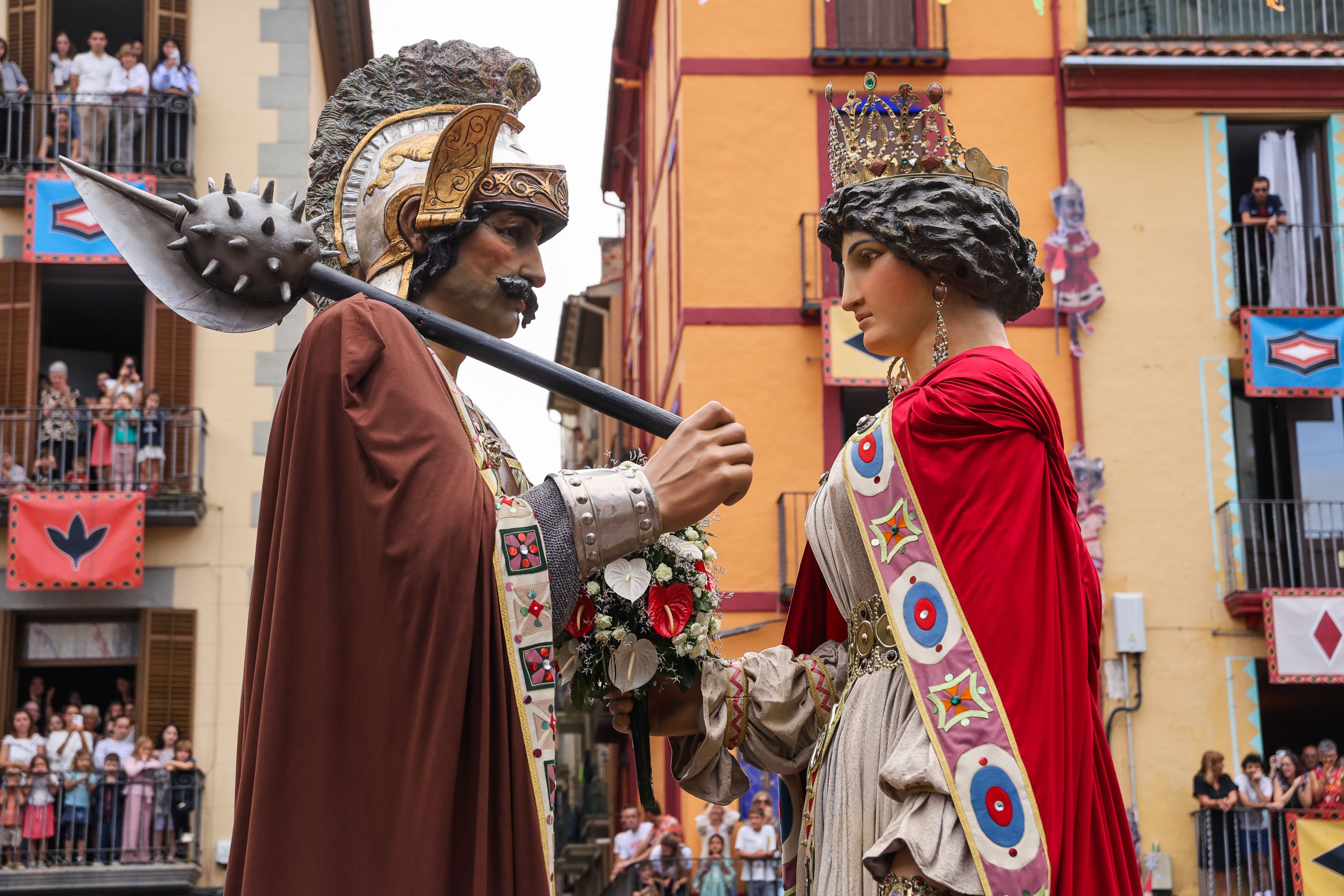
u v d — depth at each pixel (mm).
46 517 16750
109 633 17125
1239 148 17906
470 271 3213
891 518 2990
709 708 3346
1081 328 17125
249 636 2824
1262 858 15125
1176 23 17828
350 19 20047
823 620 3482
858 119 3311
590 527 2807
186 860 15828
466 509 2666
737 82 17688
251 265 2947
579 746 29312
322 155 3402
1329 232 17391
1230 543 16578
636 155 25453
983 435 2953
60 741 15930
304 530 2711
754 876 14148
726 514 16609
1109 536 16672
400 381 2766
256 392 17531
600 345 31469
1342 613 16156
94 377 18453
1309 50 17531
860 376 16891
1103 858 2824
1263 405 17141
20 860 15508
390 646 2607
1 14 18047
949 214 3148
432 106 3420
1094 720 2965
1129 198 17422
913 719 2912
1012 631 2826
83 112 17875
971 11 17766
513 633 2688
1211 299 17250
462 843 2555
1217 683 16344
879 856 2750
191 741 16594
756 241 17344
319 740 2604
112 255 17500
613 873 15453
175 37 18266
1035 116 17562
